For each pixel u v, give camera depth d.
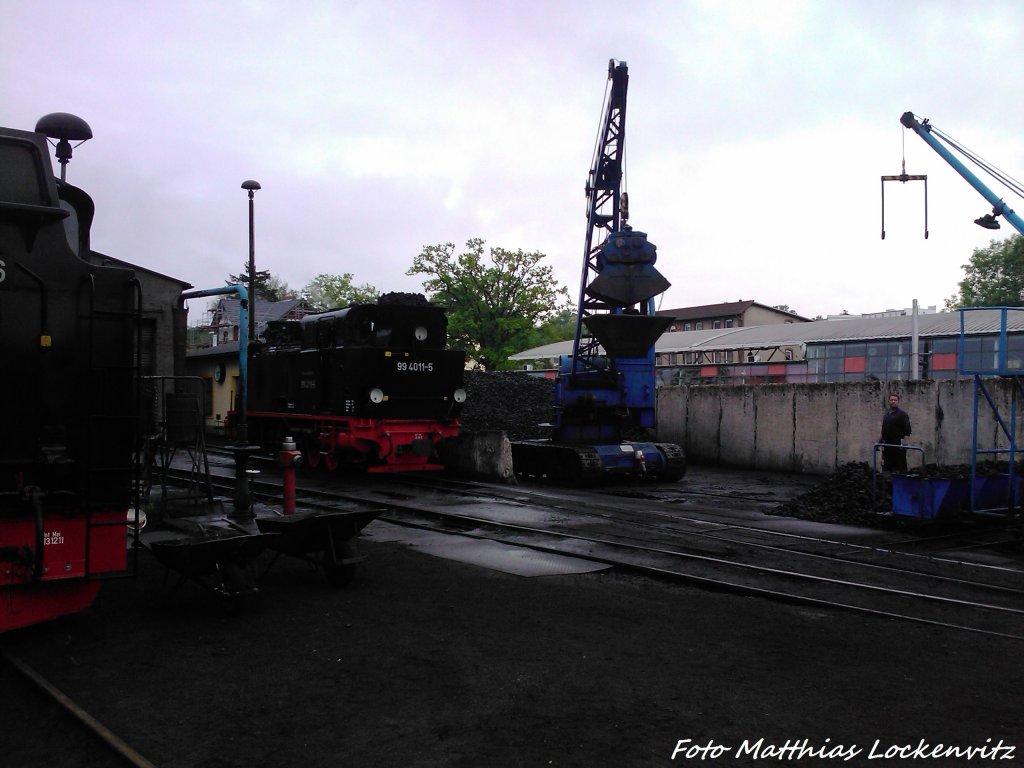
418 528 11.00
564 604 7.07
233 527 7.75
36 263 5.49
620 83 17.97
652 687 5.06
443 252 49.41
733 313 87.12
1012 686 5.14
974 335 31.42
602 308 18.34
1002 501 11.23
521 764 4.00
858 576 8.23
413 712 4.65
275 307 68.75
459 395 17.52
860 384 17.55
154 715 4.58
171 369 26.73
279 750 4.14
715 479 18.06
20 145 5.52
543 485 16.78
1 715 4.61
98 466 5.70
